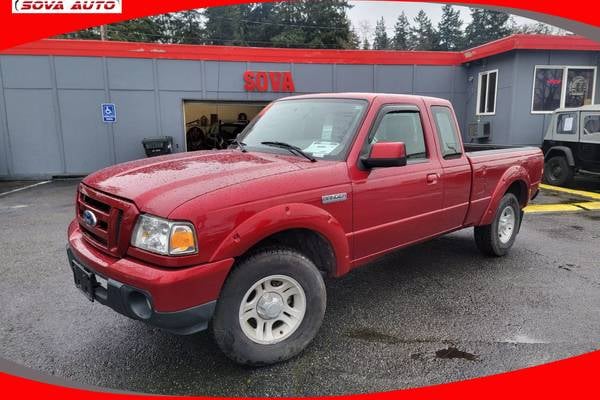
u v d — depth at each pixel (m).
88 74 13.70
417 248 5.93
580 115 10.80
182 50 14.16
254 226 2.78
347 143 3.53
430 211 4.23
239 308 2.86
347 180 3.38
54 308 4.02
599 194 10.27
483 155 4.94
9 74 13.23
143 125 14.32
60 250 5.87
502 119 14.66
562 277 4.85
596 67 14.36
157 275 2.53
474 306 4.08
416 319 3.82
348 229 3.44
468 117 16.50
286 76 14.96
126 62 13.88
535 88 14.23
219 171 3.06
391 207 3.77
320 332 3.58
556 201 9.46
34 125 13.62
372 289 4.50
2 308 4.01
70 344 3.38
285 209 2.94
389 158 3.32
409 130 4.09
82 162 14.08
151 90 14.19
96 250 2.95
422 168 4.08
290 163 3.30
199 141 19.34
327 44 45.19
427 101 4.39
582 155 10.79
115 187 2.93
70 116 13.79
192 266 2.60
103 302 2.82
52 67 13.44
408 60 15.75
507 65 14.29
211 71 14.49
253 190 2.85
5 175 13.62
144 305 2.66
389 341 3.44
